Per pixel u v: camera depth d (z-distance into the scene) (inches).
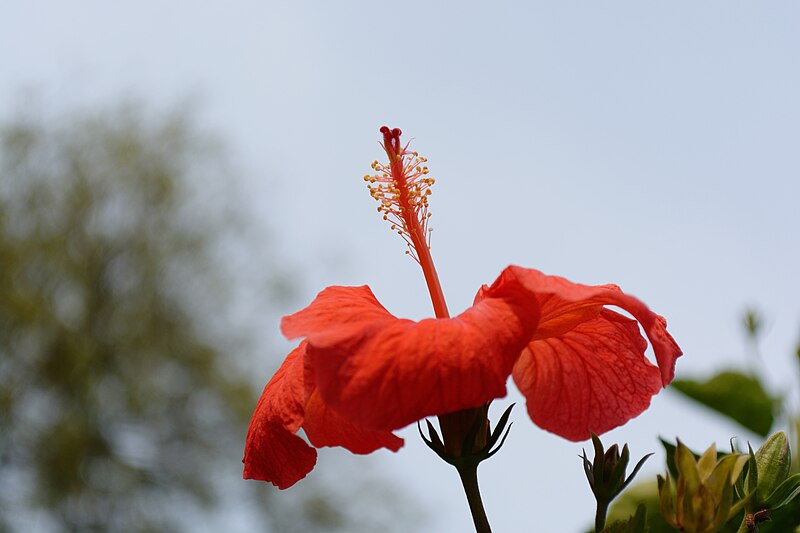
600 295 72.9
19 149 742.5
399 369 67.6
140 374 733.9
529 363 84.7
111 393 727.7
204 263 765.9
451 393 66.8
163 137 778.2
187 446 755.4
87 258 742.5
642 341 85.9
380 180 95.7
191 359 749.9
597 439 78.8
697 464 70.7
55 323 712.4
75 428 701.9
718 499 69.1
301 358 81.2
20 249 725.9
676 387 118.3
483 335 68.9
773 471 77.0
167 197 763.4
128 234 754.8
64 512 704.4
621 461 78.3
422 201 95.0
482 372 67.1
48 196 749.3
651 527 95.7
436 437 77.7
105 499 715.4
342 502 739.4
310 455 80.3
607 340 85.9
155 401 735.1
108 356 736.3
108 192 761.0
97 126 771.4
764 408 115.8
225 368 761.6
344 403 67.4
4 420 697.0
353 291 82.2
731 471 69.2
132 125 776.9
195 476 740.0
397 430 67.0
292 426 77.1
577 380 84.7
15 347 711.7
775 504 76.0
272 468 81.3
